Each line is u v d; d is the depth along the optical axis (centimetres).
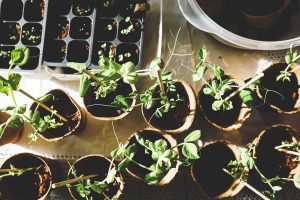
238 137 62
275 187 51
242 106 56
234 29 65
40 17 63
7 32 63
